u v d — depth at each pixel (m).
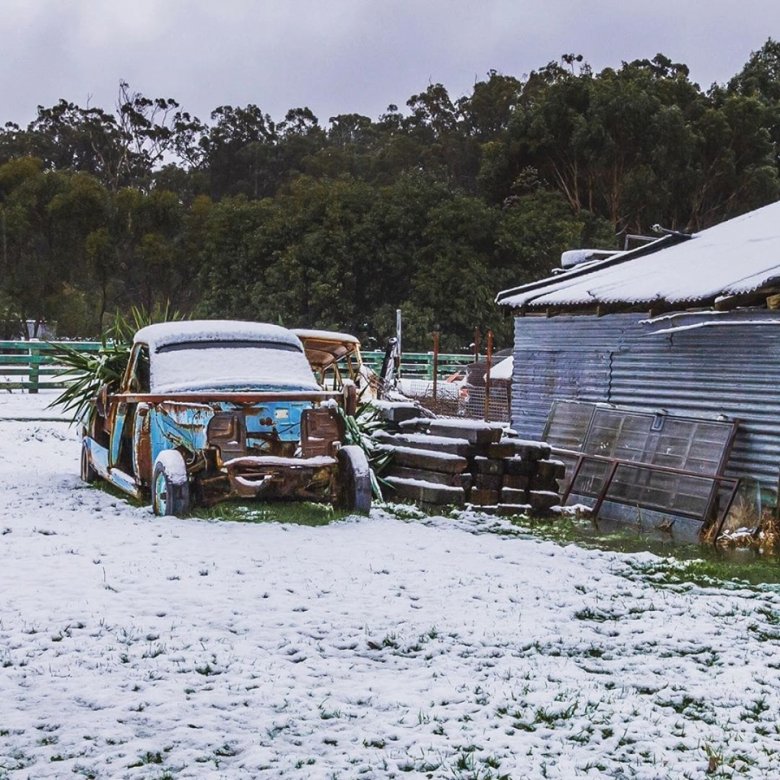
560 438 17.95
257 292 52.34
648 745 5.71
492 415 27.70
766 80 76.38
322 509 12.47
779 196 62.16
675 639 7.76
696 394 16.16
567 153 61.25
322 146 86.12
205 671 6.64
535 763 5.39
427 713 6.00
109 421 14.02
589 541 12.88
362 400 16.12
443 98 85.50
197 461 12.01
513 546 11.12
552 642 7.57
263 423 12.12
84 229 57.53
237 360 12.99
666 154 60.12
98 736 5.52
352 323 52.03
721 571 10.62
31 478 15.58
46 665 6.61
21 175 59.34
